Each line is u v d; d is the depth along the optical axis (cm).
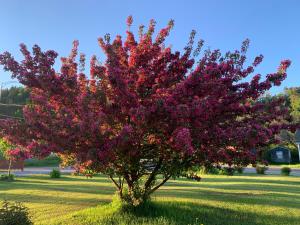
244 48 950
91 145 798
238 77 935
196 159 898
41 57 889
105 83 909
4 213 743
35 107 865
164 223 920
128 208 1004
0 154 3841
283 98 991
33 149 793
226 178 2541
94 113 845
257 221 1033
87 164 807
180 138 745
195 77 867
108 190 1684
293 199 1450
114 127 877
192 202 1256
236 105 902
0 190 1706
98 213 1023
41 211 1155
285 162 5762
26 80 886
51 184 2023
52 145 802
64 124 778
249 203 1312
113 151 808
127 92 849
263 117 932
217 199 1384
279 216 1106
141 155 920
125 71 903
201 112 802
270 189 1797
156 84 929
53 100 895
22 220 752
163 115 796
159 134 845
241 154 855
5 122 833
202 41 980
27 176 2786
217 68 885
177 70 949
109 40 973
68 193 1567
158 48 949
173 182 2088
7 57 884
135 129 816
